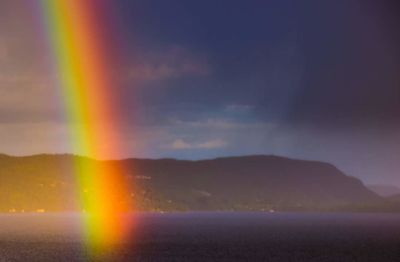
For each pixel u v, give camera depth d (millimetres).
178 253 137000
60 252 139625
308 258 126188
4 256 130375
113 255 131875
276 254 134750
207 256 130000
